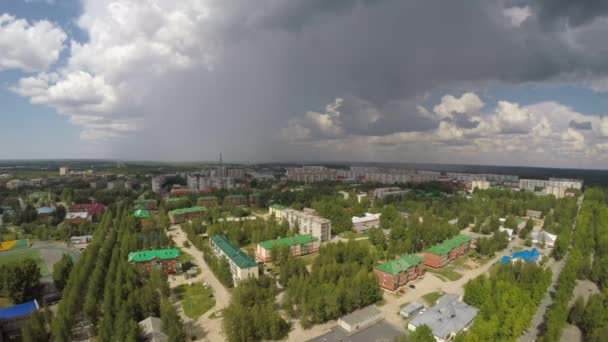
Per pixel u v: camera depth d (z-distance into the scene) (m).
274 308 131.12
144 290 129.50
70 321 117.81
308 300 127.44
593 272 173.75
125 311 113.94
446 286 164.38
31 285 145.88
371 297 140.88
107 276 145.25
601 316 118.38
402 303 145.12
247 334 109.88
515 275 161.38
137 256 173.25
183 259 198.25
